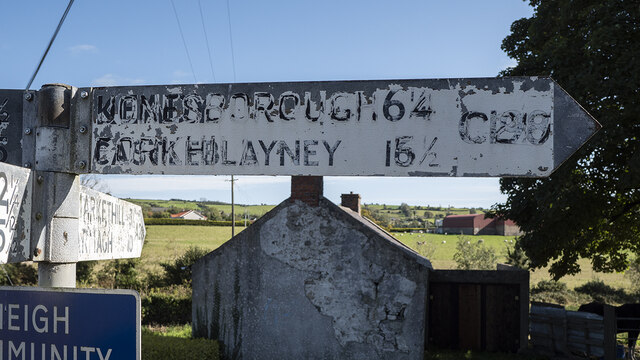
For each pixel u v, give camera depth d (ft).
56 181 6.92
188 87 7.26
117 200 8.54
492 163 6.72
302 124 7.06
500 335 44.88
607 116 34.60
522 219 43.24
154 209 392.47
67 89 7.22
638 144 35.32
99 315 5.26
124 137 7.27
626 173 34.78
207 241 192.24
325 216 37.01
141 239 9.78
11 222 6.01
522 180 42.34
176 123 7.23
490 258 91.45
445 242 198.29
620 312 40.91
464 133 6.79
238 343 37.40
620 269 48.80
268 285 37.40
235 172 7.09
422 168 6.82
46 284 6.77
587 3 40.75
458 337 45.73
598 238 45.14
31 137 7.11
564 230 39.24
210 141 7.16
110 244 8.21
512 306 44.83
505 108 6.74
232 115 7.16
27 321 5.45
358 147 6.94
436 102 6.86
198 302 38.45
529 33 47.26
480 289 45.62
